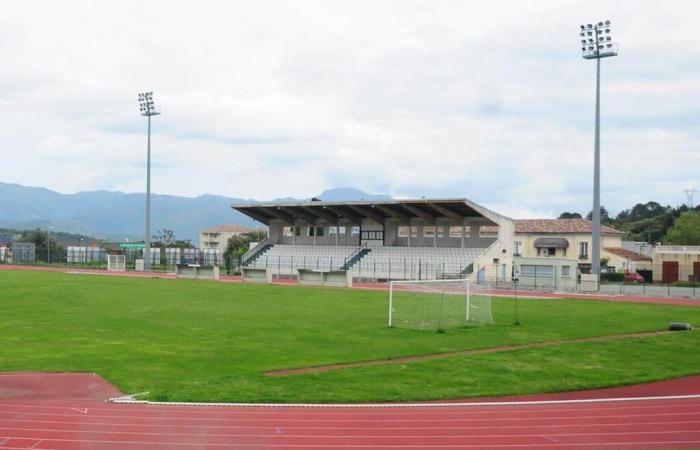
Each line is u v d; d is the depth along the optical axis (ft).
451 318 102.32
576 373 59.67
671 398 50.67
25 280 183.52
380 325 92.84
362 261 233.76
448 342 77.41
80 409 45.19
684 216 335.06
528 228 291.99
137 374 56.49
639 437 40.57
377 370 59.57
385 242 246.06
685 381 57.47
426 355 68.64
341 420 43.42
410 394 50.70
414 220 240.53
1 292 140.67
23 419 42.60
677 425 43.32
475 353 70.08
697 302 146.61
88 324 89.61
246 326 89.71
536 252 288.92
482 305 123.54
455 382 55.16
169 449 37.01
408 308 116.78
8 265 296.30
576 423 43.55
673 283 214.90
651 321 102.42
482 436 40.37
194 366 60.29
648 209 548.72
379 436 40.01
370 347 72.74
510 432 41.27
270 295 146.00
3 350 68.28
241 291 157.17
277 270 246.88
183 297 136.77
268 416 44.01
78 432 39.91
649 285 208.03
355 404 47.85
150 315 101.55
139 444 37.78
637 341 79.51
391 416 44.62
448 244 231.71
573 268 190.29
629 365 63.87
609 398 50.70
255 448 37.45
